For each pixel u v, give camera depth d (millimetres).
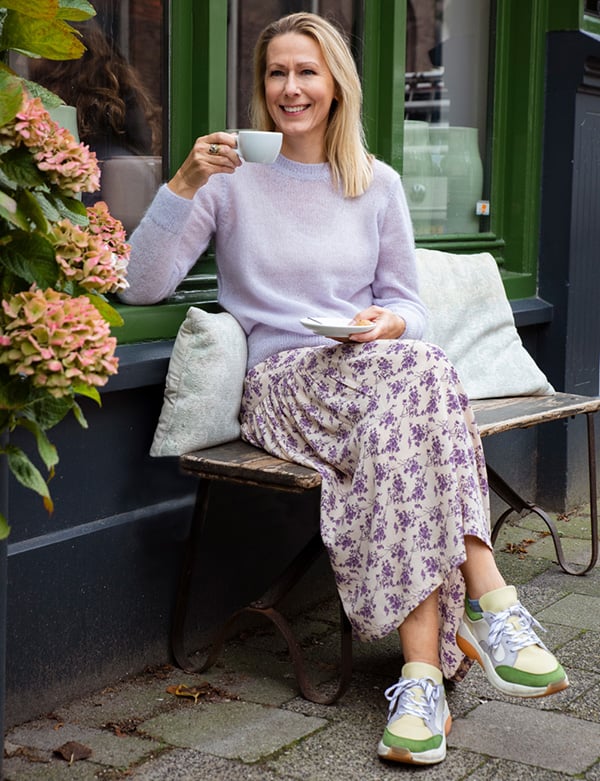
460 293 3908
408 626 2551
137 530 2904
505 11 4480
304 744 2531
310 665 3025
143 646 2951
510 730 2617
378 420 2594
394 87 3939
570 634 3287
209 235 3055
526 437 4629
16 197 1895
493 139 4539
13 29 1951
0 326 1813
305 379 2803
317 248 3021
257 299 3016
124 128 3154
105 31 3068
